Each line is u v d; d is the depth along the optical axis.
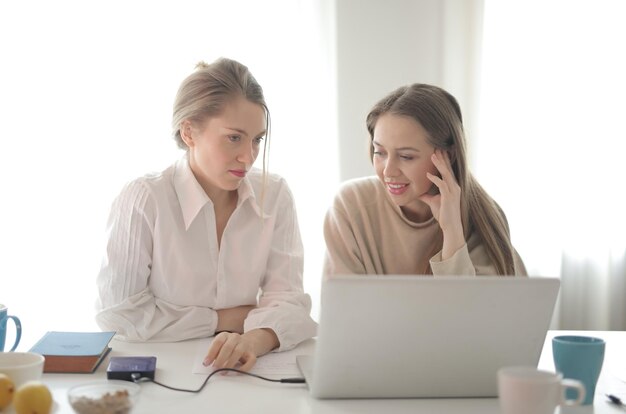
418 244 1.94
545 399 1.01
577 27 3.25
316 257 3.13
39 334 2.91
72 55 2.94
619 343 1.69
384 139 1.80
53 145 2.94
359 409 1.21
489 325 1.22
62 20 2.93
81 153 2.95
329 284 1.15
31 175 2.92
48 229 2.93
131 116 2.98
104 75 2.96
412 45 3.19
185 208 1.81
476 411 1.22
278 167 3.11
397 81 3.19
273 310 1.67
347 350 1.21
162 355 1.55
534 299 1.21
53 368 1.38
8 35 2.90
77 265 2.95
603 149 3.29
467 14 3.22
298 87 3.10
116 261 1.79
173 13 3.00
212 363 1.46
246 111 1.71
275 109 3.09
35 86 2.92
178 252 1.82
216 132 1.71
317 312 3.12
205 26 3.02
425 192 1.87
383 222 1.95
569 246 3.32
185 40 3.01
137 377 1.32
